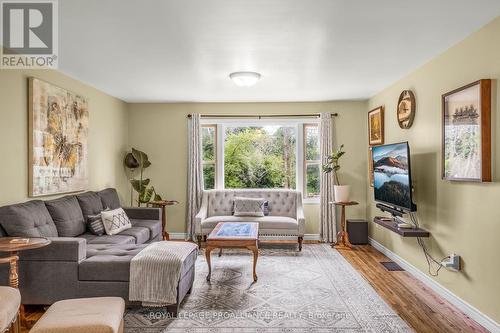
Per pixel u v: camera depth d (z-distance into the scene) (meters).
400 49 3.59
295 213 6.13
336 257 5.22
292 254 5.40
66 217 4.01
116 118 6.10
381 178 4.86
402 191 4.16
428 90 4.00
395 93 5.00
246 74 4.42
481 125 2.90
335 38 3.27
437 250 3.79
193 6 2.59
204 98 6.19
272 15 2.76
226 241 4.06
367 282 4.09
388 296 3.66
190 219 6.42
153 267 3.07
